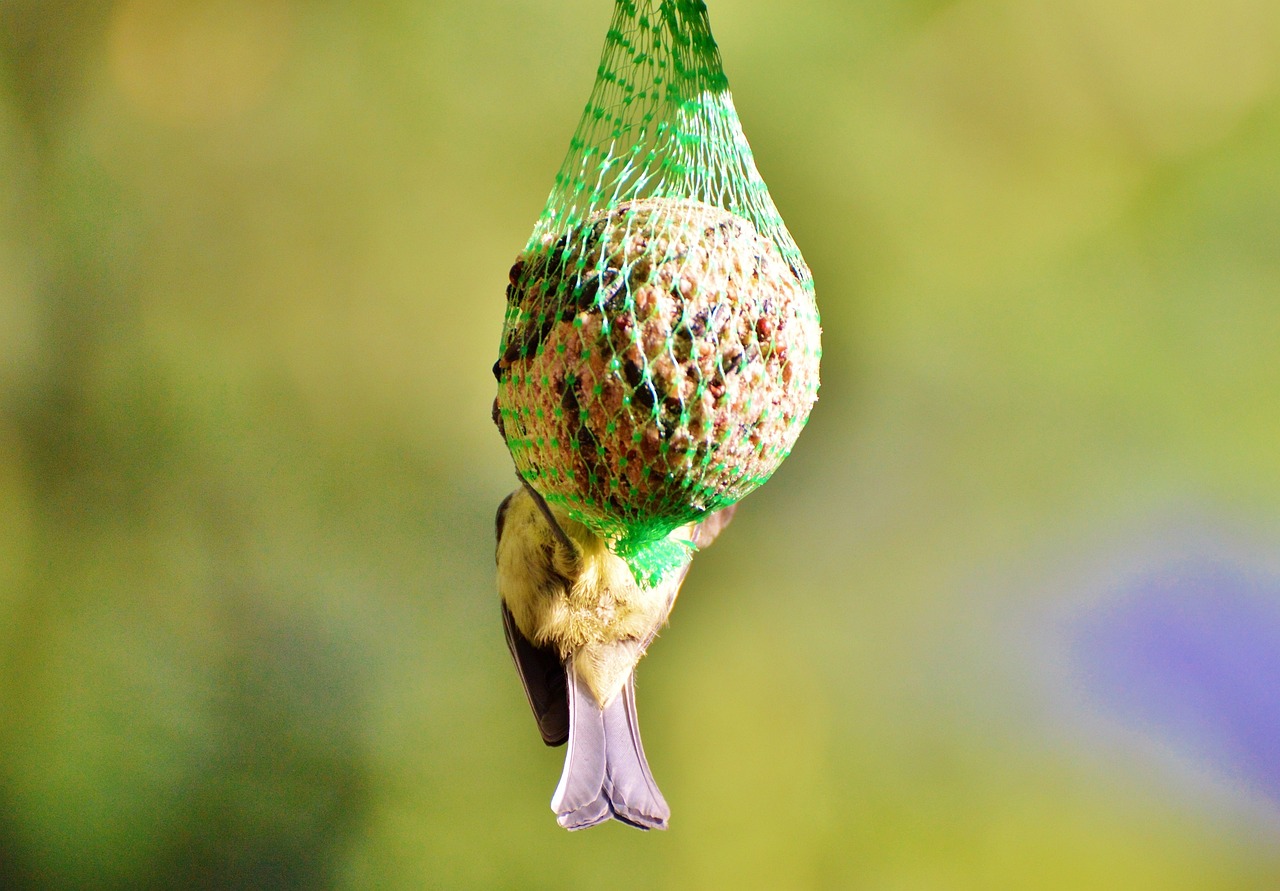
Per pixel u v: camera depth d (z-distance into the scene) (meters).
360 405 12.55
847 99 12.27
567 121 13.09
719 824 11.16
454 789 11.77
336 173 12.86
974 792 11.36
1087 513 12.05
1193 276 12.25
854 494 11.88
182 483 12.13
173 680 11.73
